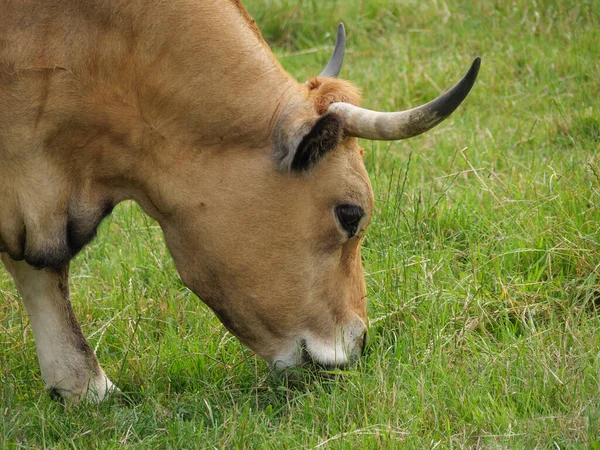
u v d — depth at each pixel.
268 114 15.22
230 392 16.52
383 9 33.44
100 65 14.90
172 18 14.97
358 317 16.52
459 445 14.21
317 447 14.35
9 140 14.91
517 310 17.95
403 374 16.20
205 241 15.51
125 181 15.66
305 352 16.09
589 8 30.55
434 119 14.48
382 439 14.43
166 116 15.15
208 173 15.30
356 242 16.05
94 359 17.17
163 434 15.20
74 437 14.97
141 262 20.94
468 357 16.73
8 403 15.80
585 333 16.77
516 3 31.83
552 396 15.30
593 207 19.88
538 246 19.55
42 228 15.45
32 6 14.65
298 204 15.33
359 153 15.64
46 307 16.83
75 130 15.11
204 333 18.52
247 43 15.41
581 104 26.11
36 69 14.73
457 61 29.08
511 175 22.45
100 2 14.77
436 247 20.14
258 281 15.60
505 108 26.75
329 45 32.12
